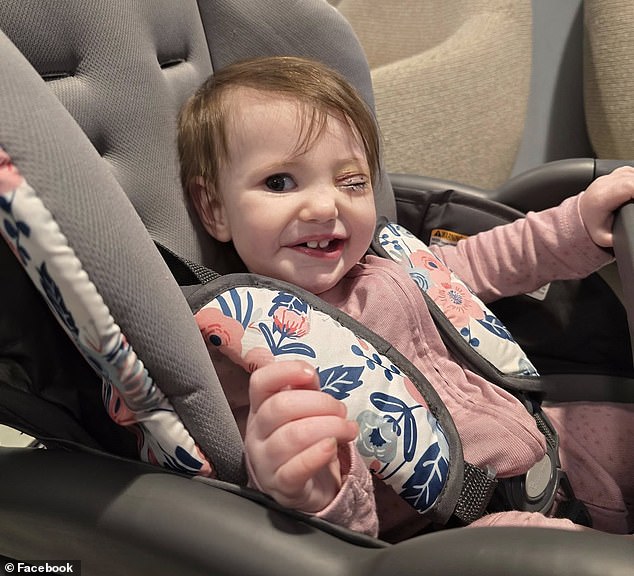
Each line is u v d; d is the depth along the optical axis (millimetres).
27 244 389
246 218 693
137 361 439
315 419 454
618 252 741
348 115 715
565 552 361
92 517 468
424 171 1319
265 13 826
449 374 758
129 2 698
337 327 635
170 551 440
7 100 396
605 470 850
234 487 479
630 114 1251
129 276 425
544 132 1518
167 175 721
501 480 707
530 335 955
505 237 902
